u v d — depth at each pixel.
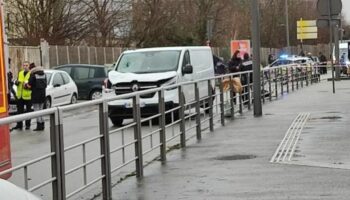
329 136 13.70
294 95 27.77
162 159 11.70
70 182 9.11
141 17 58.28
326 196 8.24
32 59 37.00
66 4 49.00
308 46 99.31
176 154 12.33
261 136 14.25
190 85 14.48
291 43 96.25
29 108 20.69
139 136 10.30
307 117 17.86
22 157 7.59
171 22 61.12
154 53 21.23
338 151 11.73
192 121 14.46
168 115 12.80
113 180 10.02
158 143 11.82
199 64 22.48
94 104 8.58
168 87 12.29
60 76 27.08
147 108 12.38
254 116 18.98
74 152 8.15
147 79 19.78
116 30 56.28
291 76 32.03
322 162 10.70
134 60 21.08
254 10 18.72
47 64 37.09
